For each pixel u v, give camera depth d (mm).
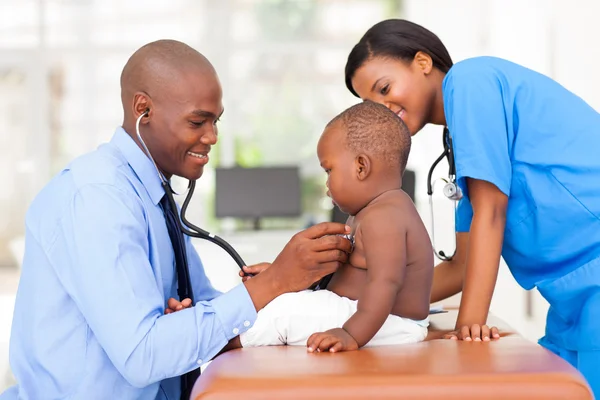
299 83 7984
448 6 7176
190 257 1667
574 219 1494
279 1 7930
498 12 5691
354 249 1371
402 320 1343
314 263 1300
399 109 1649
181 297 1490
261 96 7957
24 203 7695
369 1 7973
